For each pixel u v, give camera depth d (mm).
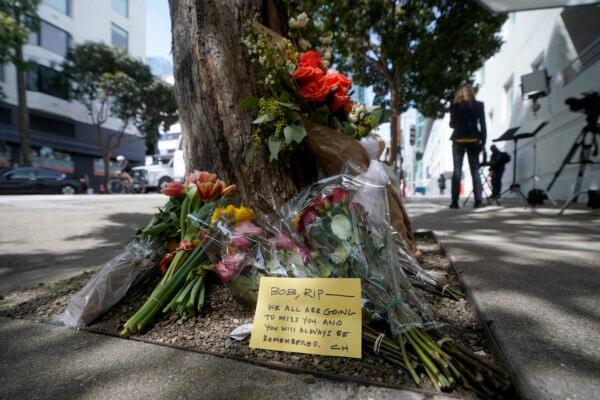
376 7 7074
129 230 4348
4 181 13859
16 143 20766
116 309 1587
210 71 1924
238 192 1925
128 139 29016
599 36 6270
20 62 10594
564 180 7789
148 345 1285
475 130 5961
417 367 1071
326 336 1194
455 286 1756
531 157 9859
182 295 1457
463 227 3697
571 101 5461
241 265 1496
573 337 1124
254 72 1912
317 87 1725
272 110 1674
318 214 1440
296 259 1387
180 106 2117
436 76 9289
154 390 1023
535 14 9547
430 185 38594
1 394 1030
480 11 7289
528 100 10070
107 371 1127
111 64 21344
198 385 1039
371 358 1155
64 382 1077
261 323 1278
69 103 23438
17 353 1257
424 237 3154
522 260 2129
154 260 1880
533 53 9703
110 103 26031
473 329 1318
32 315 1622
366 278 1299
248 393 994
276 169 1883
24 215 5812
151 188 18922
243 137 1892
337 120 1847
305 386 1018
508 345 1076
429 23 7516
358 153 1769
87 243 3590
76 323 1464
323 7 7223
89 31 24141
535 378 908
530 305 1393
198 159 2045
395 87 9156
